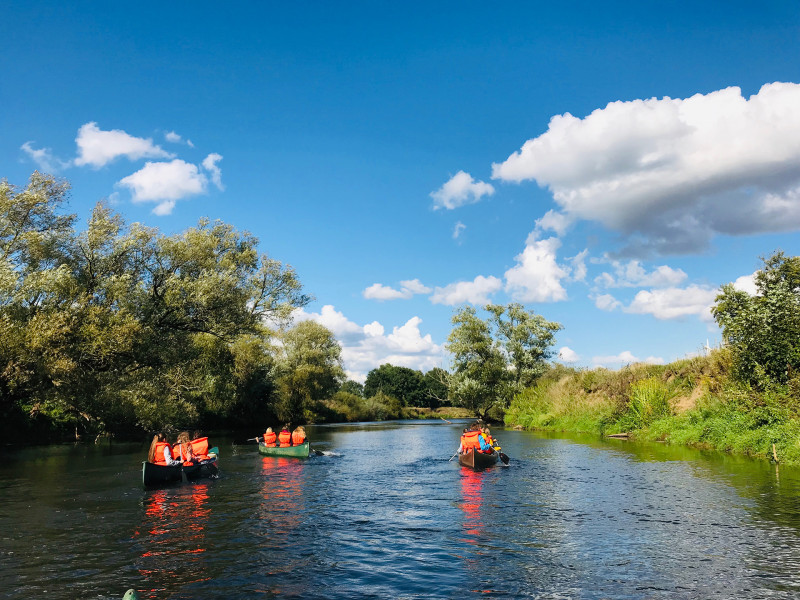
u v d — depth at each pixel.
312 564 8.10
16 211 22.95
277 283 32.94
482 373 49.00
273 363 57.72
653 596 6.73
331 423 68.31
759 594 6.72
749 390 18.73
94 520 10.96
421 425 60.69
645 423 26.30
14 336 19.89
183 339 27.14
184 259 26.70
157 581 7.42
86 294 22.89
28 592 7.01
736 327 19.16
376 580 7.43
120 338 21.52
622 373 32.81
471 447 19.08
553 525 10.22
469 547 8.90
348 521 10.79
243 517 11.20
